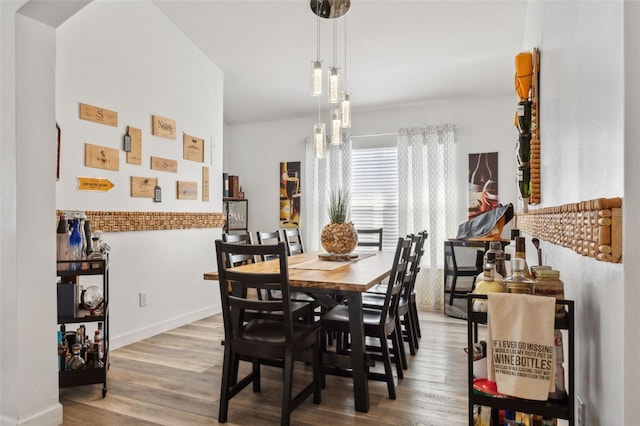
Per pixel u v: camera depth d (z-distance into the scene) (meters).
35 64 1.92
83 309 2.42
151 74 3.44
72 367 2.24
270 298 3.08
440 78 4.21
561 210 1.42
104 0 3.03
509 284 1.28
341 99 3.28
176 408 2.12
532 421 1.27
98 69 2.97
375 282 2.07
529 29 2.87
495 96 4.59
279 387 2.41
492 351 1.21
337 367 2.49
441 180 4.73
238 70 4.33
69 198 2.75
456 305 4.17
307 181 5.41
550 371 1.15
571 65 1.40
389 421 1.98
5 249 1.85
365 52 3.76
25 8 1.84
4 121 1.85
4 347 1.85
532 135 2.32
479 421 1.35
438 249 4.68
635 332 0.86
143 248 3.36
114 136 3.09
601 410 1.07
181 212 3.77
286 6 3.23
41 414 1.89
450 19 3.22
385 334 2.26
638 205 0.86
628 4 0.86
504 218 4.05
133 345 3.18
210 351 3.04
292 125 5.61
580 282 1.30
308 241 5.38
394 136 5.05
